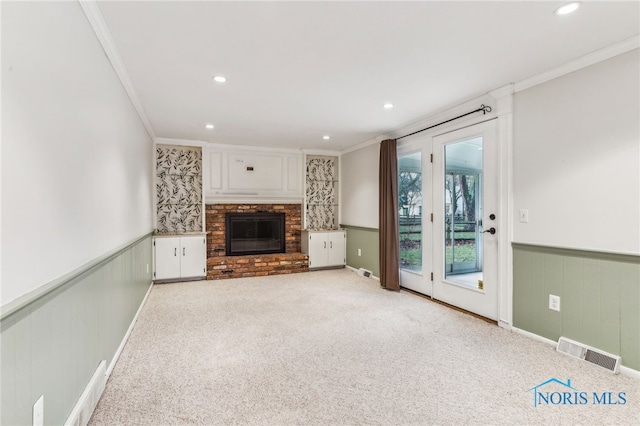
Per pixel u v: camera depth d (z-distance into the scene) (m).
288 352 2.45
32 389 1.15
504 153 2.91
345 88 2.89
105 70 2.05
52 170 1.31
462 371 2.17
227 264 5.06
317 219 6.16
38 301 1.19
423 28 1.94
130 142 2.89
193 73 2.56
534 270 2.69
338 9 1.74
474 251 3.30
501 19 1.84
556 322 2.53
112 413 1.71
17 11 1.06
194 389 1.94
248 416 1.69
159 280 4.70
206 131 4.48
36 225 1.18
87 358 1.70
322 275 5.29
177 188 5.23
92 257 1.78
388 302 3.78
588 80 2.31
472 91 2.97
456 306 3.54
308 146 5.57
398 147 4.48
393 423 1.65
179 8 1.72
